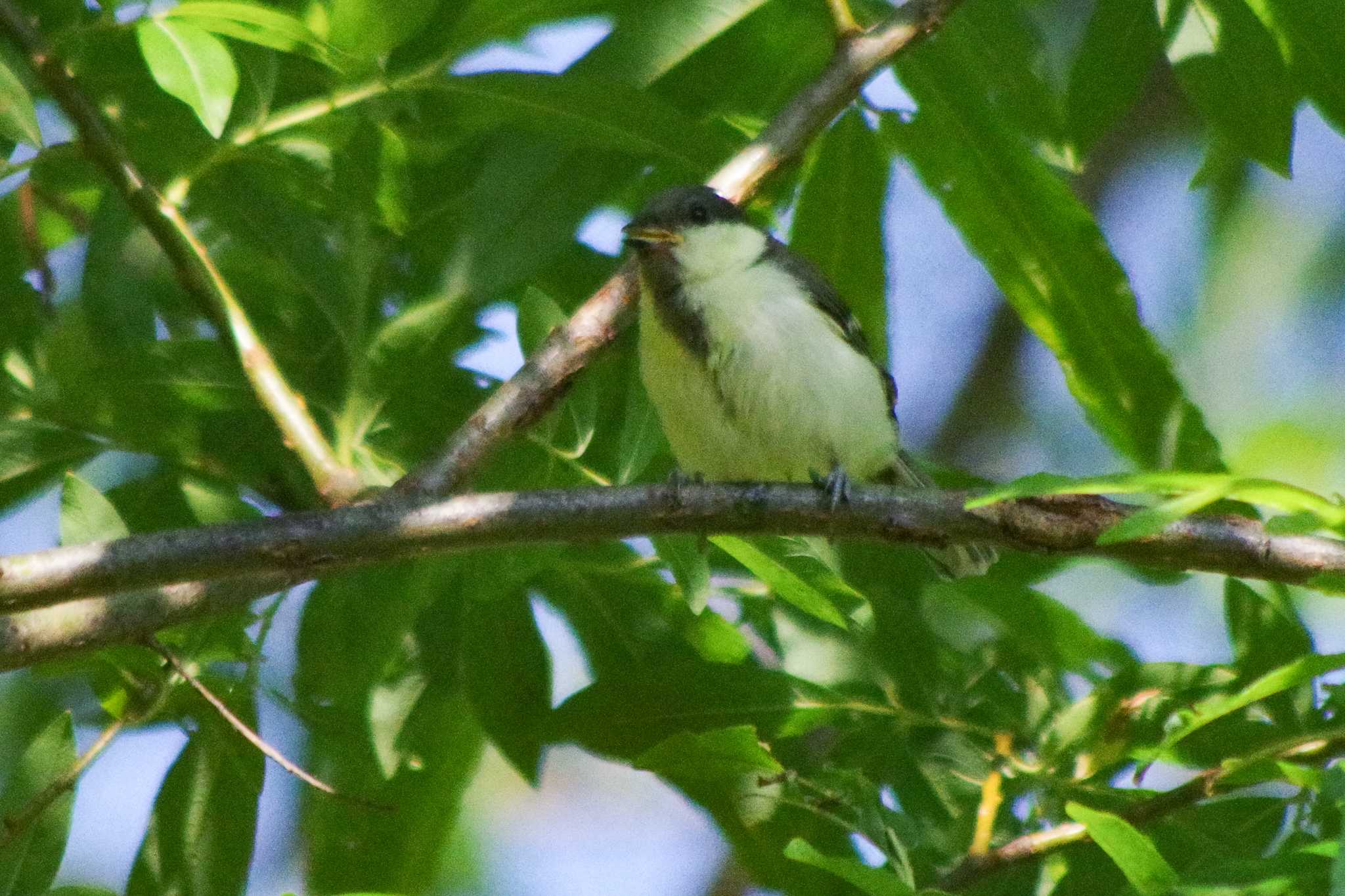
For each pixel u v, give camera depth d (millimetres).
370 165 9344
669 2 10000
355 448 9414
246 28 8391
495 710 9852
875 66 9945
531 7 9164
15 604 7078
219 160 9250
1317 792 7477
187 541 7391
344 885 10688
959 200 10547
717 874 15562
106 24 8766
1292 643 9508
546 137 9484
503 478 9281
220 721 8969
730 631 10117
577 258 10781
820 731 10570
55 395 9773
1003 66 10531
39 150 8289
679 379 10508
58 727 8398
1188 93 10195
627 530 8297
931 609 11172
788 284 10664
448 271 9703
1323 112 10039
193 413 9656
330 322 10039
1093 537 8391
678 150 9570
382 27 8672
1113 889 8852
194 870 8891
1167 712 9453
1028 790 9555
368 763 9969
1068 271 10391
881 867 8141
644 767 8680
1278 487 5961
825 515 8469
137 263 9562
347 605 9453
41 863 8188
